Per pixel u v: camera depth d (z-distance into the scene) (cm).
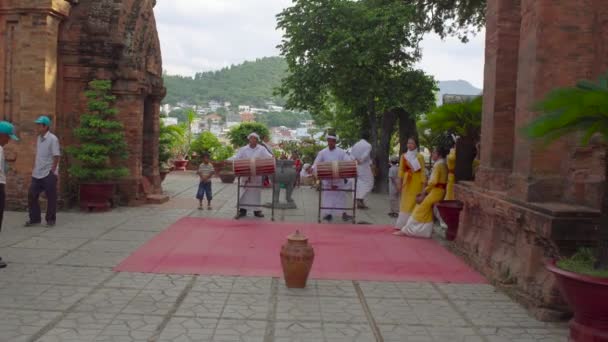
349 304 661
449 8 2105
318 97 2133
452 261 916
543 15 691
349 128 2592
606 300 495
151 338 530
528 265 681
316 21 1998
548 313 615
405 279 789
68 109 1389
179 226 1167
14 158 1259
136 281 729
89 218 1238
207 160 1477
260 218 1356
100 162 1315
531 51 709
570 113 493
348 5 1961
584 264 551
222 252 922
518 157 743
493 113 870
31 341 511
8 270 763
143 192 1530
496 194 805
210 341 528
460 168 1106
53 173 1109
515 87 863
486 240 848
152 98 1697
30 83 1256
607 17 696
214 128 13650
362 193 1606
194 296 671
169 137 2156
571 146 695
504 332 578
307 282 754
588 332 514
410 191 1188
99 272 769
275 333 555
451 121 1119
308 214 1482
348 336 554
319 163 1295
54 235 1023
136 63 1473
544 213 639
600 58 697
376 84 2006
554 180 698
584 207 645
